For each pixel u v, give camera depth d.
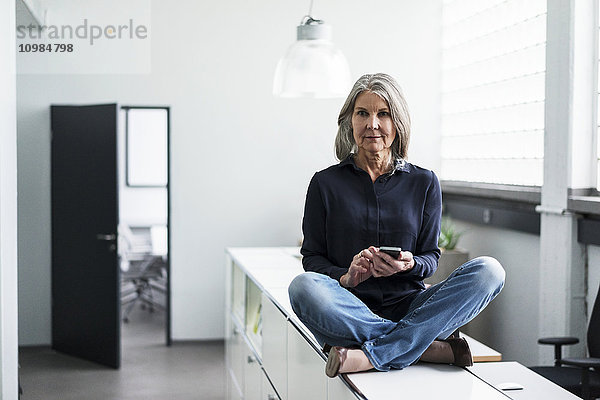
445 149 7.12
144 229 10.36
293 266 4.88
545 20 5.16
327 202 2.79
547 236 4.83
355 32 7.08
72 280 6.67
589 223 4.44
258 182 7.05
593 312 4.07
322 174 2.85
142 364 6.39
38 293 6.90
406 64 7.14
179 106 6.91
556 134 4.70
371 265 2.53
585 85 4.56
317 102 7.07
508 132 5.78
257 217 7.06
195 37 6.89
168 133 6.91
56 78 6.76
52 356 6.70
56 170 6.73
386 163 2.81
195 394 5.51
